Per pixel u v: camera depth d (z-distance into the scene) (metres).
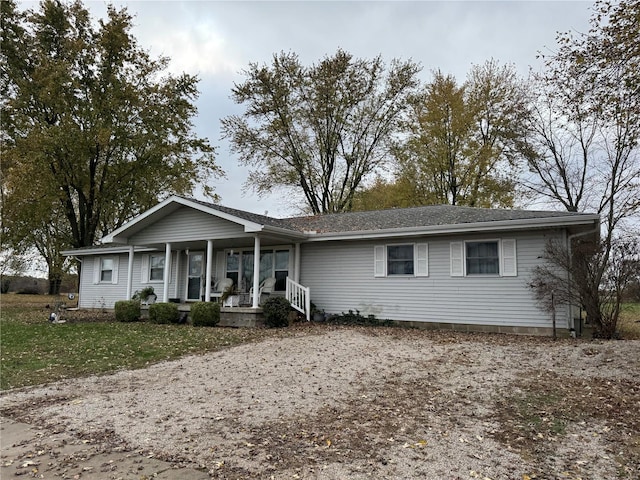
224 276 17.09
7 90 22.75
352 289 14.41
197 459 4.00
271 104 27.77
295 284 14.63
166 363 8.31
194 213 15.12
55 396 6.19
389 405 5.56
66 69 21.80
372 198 30.44
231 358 8.49
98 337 11.32
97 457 4.09
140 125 24.88
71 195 25.95
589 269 10.40
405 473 3.70
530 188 21.20
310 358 8.29
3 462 4.01
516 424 4.89
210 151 27.27
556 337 10.55
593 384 6.37
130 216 27.75
